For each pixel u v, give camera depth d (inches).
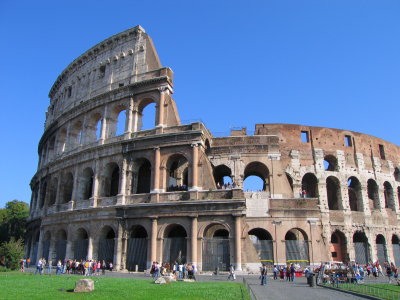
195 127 2274.9
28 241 3304.6
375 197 3031.5
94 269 2028.8
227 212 2054.6
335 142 2965.1
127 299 968.3
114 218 2287.2
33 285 1282.0
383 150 3223.4
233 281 1670.8
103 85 2802.7
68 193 2829.7
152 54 2679.6
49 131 3380.9
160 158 2299.5
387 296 1187.3
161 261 2096.5
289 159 2822.3
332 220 2716.5
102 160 2524.6
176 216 2134.6
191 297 1014.4
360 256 2731.3
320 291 1390.3
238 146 2518.5
